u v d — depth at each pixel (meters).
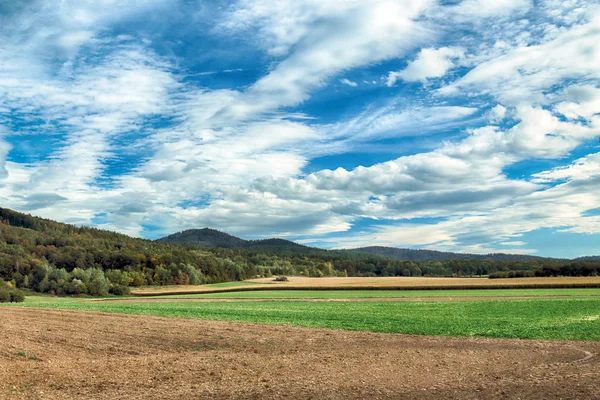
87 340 25.69
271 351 23.09
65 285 104.62
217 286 121.75
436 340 26.83
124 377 16.64
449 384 15.12
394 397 13.59
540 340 26.27
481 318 39.25
